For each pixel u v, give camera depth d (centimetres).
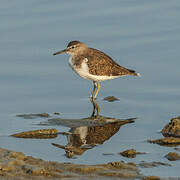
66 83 1886
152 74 1895
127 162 1191
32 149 1294
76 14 2344
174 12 2339
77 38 2152
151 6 2408
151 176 1061
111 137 1400
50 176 1053
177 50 2034
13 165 1105
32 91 1800
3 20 2284
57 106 1688
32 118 1566
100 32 2198
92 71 1794
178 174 1101
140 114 1606
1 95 1756
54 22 2277
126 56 2011
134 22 2269
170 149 1289
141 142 1353
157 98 1730
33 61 2011
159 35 2155
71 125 1505
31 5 2423
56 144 1338
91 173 1079
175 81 1838
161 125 1499
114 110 1652
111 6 2417
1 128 1465
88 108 1675
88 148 1306
